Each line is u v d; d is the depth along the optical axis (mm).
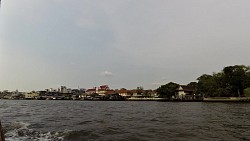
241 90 120062
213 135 16969
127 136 16609
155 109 58719
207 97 128750
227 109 55062
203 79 140875
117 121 27391
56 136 16312
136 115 37844
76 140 15070
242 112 43969
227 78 122312
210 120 28188
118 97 193625
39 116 36500
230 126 22125
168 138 15828
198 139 15422
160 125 23047
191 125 22984
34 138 15562
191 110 52312
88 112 47188
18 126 21750
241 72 119000
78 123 25281
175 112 45469
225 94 120062
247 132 18312
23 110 56156
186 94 150375
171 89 155000
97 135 16938
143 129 20188
